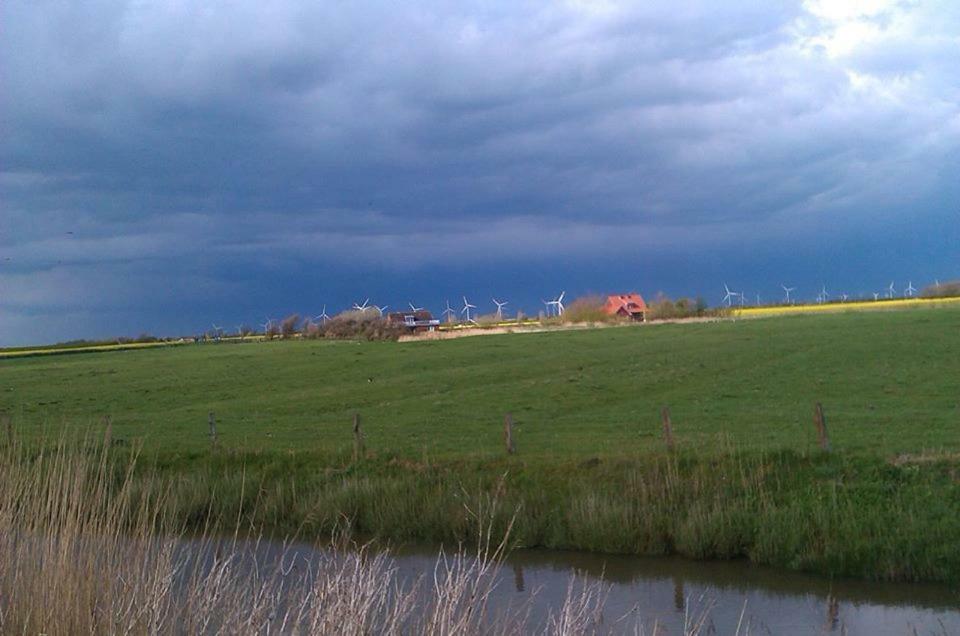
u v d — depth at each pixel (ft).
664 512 58.23
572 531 57.72
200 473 65.77
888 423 86.28
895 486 56.90
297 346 261.24
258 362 211.61
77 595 19.20
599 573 51.67
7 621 19.63
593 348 203.62
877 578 49.39
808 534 53.11
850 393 114.73
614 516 57.36
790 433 82.99
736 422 94.38
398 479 67.92
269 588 20.89
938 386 116.16
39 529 20.39
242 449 81.97
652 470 64.23
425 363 188.14
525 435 92.32
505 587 46.98
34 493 20.70
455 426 103.24
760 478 59.77
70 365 227.81
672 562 54.03
